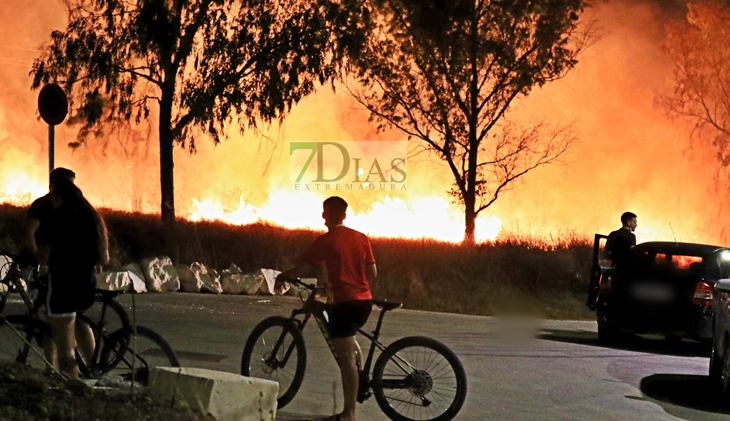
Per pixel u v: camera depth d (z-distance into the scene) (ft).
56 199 25.29
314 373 32.55
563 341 46.11
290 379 26.76
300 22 71.82
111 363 25.77
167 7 71.67
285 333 26.81
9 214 70.59
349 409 24.93
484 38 84.84
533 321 55.31
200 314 45.16
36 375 23.86
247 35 71.61
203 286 54.49
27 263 25.64
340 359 25.00
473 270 67.77
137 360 25.36
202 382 22.72
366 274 25.48
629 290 44.70
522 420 27.43
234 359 33.94
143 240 64.44
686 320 43.27
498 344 43.21
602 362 39.73
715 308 33.63
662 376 37.09
